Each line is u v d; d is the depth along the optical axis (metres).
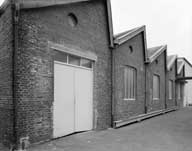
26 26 5.34
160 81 15.26
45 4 5.72
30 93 5.39
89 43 7.69
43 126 5.76
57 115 6.33
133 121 10.28
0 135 5.39
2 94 5.41
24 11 5.30
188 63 24.23
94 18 8.05
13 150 4.88
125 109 9.97
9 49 5.13
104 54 8.59
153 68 13.93
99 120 8.12
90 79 7.87
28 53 5.36
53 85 6.14
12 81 4.98
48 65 5.96
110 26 8.82
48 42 5.98
